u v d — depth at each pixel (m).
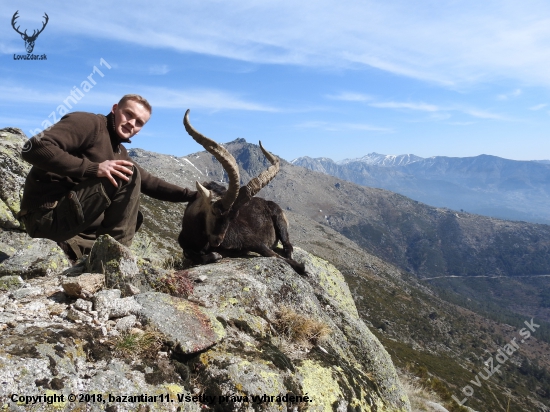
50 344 1.34
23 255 2.44
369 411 2.05
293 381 1.75
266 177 3.26
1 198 3.54
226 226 3.11
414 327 68.81
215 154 2.90
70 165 2.01
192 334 1.67
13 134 4.23
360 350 2.69
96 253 1.96
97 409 1.26
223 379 1.58
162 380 1.47
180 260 3.46
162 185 3.09
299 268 3.15
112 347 1.49
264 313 2.16
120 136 2.31
